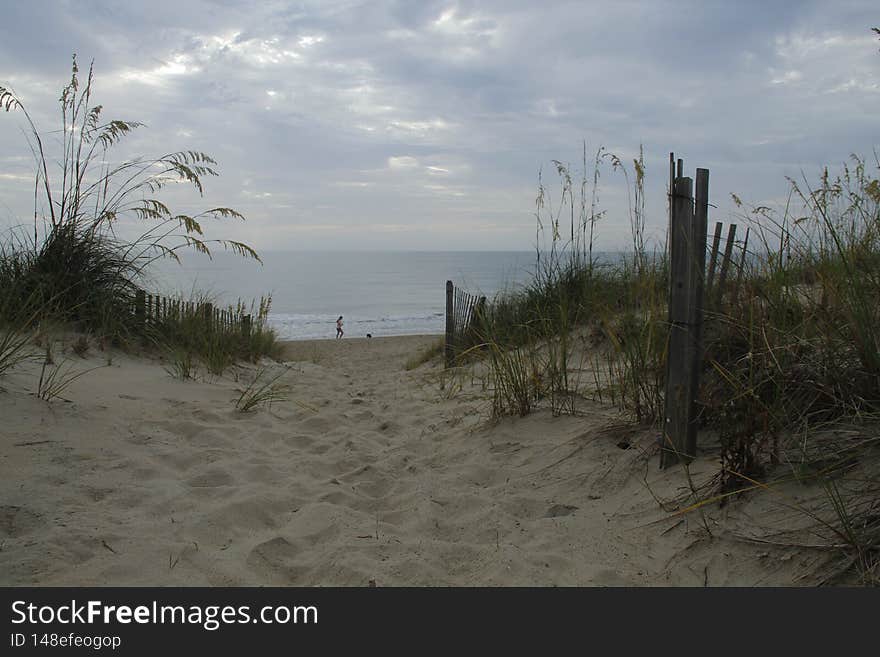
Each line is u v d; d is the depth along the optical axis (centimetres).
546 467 403
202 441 455
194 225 718
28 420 400
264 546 299
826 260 345
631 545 293
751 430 294
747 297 365
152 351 727
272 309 5091
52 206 681
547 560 287
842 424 298
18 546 267
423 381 831
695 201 336
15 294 592
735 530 275
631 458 375
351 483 409
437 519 348
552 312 714
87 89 677
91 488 334
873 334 301
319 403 658
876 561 227
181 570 270
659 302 453
